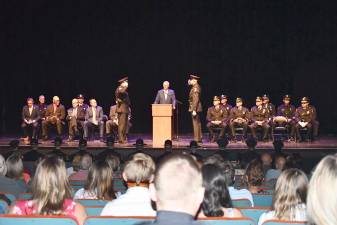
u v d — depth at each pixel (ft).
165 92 49.52
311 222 7.18
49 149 45.19
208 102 66.64
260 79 65.10
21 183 18.53
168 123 45.14
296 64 64.08
